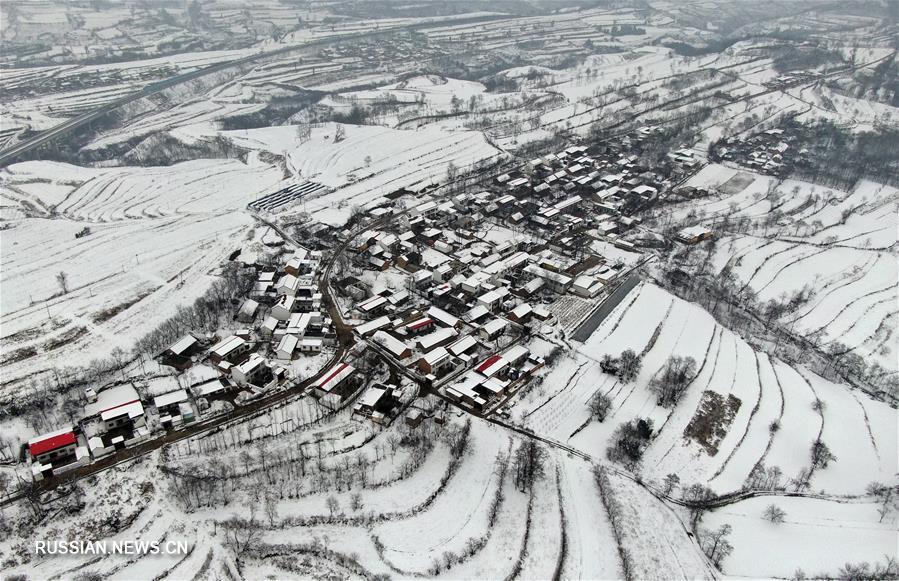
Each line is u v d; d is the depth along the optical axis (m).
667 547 123.12
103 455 132.50
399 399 153.00
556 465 139.12
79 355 163.75
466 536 121.94
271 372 159.25
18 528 116.38
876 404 171.62
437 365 163.12
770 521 131.88
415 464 135.62
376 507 125.94
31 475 126.81
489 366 164.00
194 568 112.44
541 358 172.00
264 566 114.44
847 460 149.88
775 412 163.25
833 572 120.38
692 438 152.25
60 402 148.00
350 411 150.75
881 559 123.25
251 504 124.50
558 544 121.88
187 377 156.88
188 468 130.12
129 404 141.75
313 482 129.75
